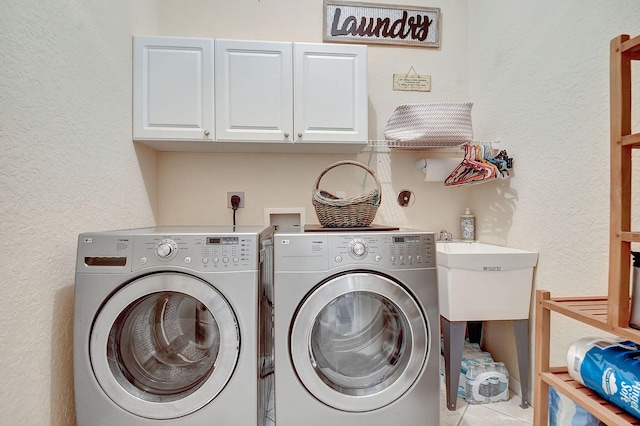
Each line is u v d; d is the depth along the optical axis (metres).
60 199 1.13
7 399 0.91
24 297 0.97
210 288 1.17
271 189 2.18
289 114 1.83
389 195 2.26
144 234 1.18
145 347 1.23
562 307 1.07
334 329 1.33
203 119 1.77
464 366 1.79
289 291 1.24
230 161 2.15
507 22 1.90
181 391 1.18
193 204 2.12
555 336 1.54
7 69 0.90
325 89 1.85
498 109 1.99
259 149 2.06
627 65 0.90
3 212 0.89
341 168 2.23
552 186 1.57
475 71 2.23
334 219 1.58
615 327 0.88
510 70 1.88
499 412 1.65
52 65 1.08
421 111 1.93
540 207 1.65
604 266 1.32
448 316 1.67
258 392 1.19
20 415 0.96
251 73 1.80
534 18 1.68
